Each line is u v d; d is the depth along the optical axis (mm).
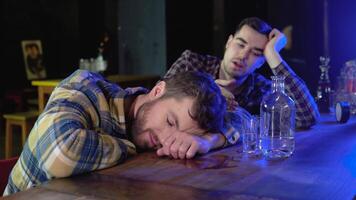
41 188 1108
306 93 2031
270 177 1213
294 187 1125
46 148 1208
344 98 2369
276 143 1487
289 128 1521
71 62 7047
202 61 2555
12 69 6371
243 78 2367
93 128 1395
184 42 5859
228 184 1142
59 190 1091
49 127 1233
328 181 1182
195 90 1417
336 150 1559
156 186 1120
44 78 6566
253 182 1164
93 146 1247
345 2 5965
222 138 1562
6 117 4398
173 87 1432
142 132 1449
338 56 6074
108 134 1431
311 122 2008
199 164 1348
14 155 4676
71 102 1358
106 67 5703
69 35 6980
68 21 6941
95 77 1544
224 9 6297
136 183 1147
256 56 2307
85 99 1396
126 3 5727
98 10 7020
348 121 2178
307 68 6281
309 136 1818
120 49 5852
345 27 6012
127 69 5816
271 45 2246
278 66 2170
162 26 5527
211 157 1440
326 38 6121
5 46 6312
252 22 2305
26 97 5988
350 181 1184
